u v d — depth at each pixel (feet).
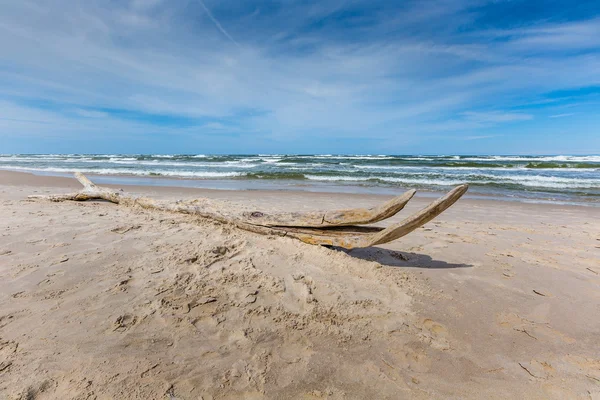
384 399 5.44
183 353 6.15
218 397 5.22
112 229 12.69
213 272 9.37
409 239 14.70
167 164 87.66
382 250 12.83
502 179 46.09
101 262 9.58
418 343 6.97
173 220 14.53
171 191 31.50
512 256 12.61
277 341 6.75
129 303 7.57
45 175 47.57
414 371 6.14
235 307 7.80
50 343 6.07
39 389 5.05
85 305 7.38
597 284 10.14
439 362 6.43
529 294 9.38
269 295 8.44
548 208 24.53
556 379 6.05
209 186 37.37
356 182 43.60
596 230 17.10
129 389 5.18
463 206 25.39
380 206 10.44
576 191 34.86
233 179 47.67
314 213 11.84
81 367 5.55
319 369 6.04
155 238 11.94
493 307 8.61
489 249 13.44
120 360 5.79
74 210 16.29
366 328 7.38
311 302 8.21
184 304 7.71
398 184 41.22
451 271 10.94
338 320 7.60
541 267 11.49
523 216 21.26
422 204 25.54
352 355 6.48
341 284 9.30
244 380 5.62
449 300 8.89
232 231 13.07
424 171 62.85
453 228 17.21
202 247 10.98
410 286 9.55
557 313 8.38
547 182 42.60
